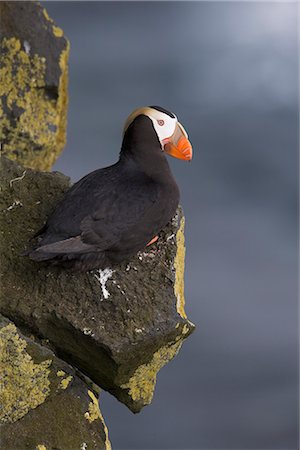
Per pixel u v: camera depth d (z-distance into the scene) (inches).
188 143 351.6
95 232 329.1
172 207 345.1
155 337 334.0
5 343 321.7
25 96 445.7
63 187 369.7
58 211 334.0
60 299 339.3
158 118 349.7
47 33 457.1
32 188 366.9
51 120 454.0
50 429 323.3
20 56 446.6
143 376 345.1
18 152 448.1
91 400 332.2
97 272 342.6
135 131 348.8
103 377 344.2
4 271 345.7
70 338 337.7
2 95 441.1
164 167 349.1
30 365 323.6
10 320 338.0
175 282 349.7
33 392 324.5
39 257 319.9
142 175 344.5
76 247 325.4
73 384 330.6
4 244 351.3
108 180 340.2
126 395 348.2
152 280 346.0
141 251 350.3
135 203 334.6
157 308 339.9
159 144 350.0
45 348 327.3
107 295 339.6
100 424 331.6
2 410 320.2
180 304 353.7
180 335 341.4
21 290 341.7
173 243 355.3
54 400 327.3
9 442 317.4
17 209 361.1
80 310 337.4
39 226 358.3
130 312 337.1
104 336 331.6
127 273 345.1
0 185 364.5
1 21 445.7
